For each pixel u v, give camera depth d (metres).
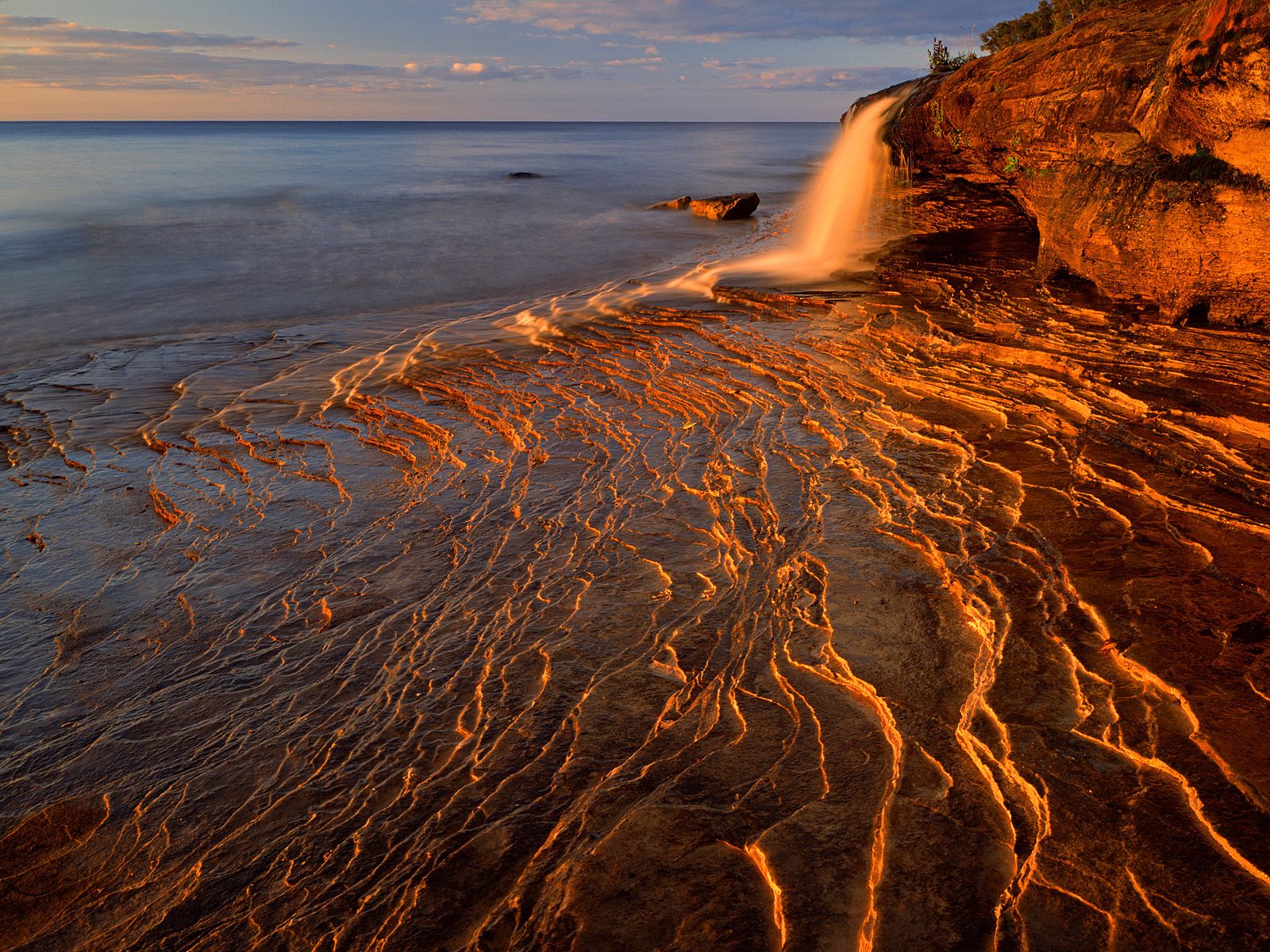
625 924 3.39
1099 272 11.84
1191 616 4.91
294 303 20.75
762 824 3.88
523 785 4.50
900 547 6.42
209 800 4.90
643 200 44.28
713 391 11.04
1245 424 7.17
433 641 6.29
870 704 4.70
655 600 6.36
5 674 6.55
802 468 8.20
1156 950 2.96
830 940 3.22
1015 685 4.54
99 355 15.95
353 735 5.30
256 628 6.84
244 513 9.01
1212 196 9.46
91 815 4.93
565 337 14.80
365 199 44.50
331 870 4.15
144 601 7.45
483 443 10.36
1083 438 7.69
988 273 14.95
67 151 96.62
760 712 4.78
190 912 4.08
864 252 18.89
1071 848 3.43
